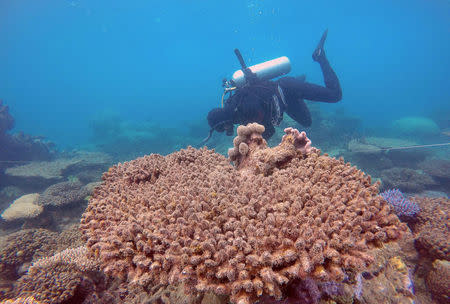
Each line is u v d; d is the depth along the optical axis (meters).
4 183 11.67
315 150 2.95
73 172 12.73
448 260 3.10
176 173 2.93
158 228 1.95
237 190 2.24
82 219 2.61
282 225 1.75
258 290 1.48
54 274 3.23
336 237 1.63
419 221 3.86
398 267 2.60
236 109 4.69
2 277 4.56
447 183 9.17
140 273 1.78
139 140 22.73
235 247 1.63
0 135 13.80
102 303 2.98
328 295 1.97
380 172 10.46
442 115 28.02
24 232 5.17
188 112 55.12
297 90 5.49
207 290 1.58
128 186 3.04
